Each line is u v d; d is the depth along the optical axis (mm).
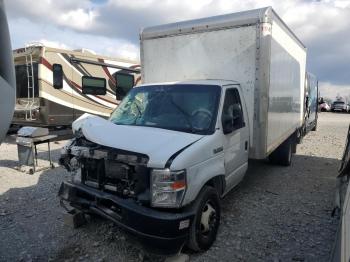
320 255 4121
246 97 5523
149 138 3990
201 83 5070
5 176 7582
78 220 4773
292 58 7867
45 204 5746
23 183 7012
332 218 5227
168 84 5309
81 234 4598
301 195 6344
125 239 4426
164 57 6258
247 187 6801
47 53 11727
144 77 6547
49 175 7648
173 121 4672
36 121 11906
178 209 3697
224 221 5039
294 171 8227
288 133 8031
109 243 4344
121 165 3891
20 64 12117
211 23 5688
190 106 4805
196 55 5914
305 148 11789
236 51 5520
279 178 7531
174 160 3613
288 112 7750
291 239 4527
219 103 4707
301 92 10164
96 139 4035
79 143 4426
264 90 5414
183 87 5125
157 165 3586
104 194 3904
